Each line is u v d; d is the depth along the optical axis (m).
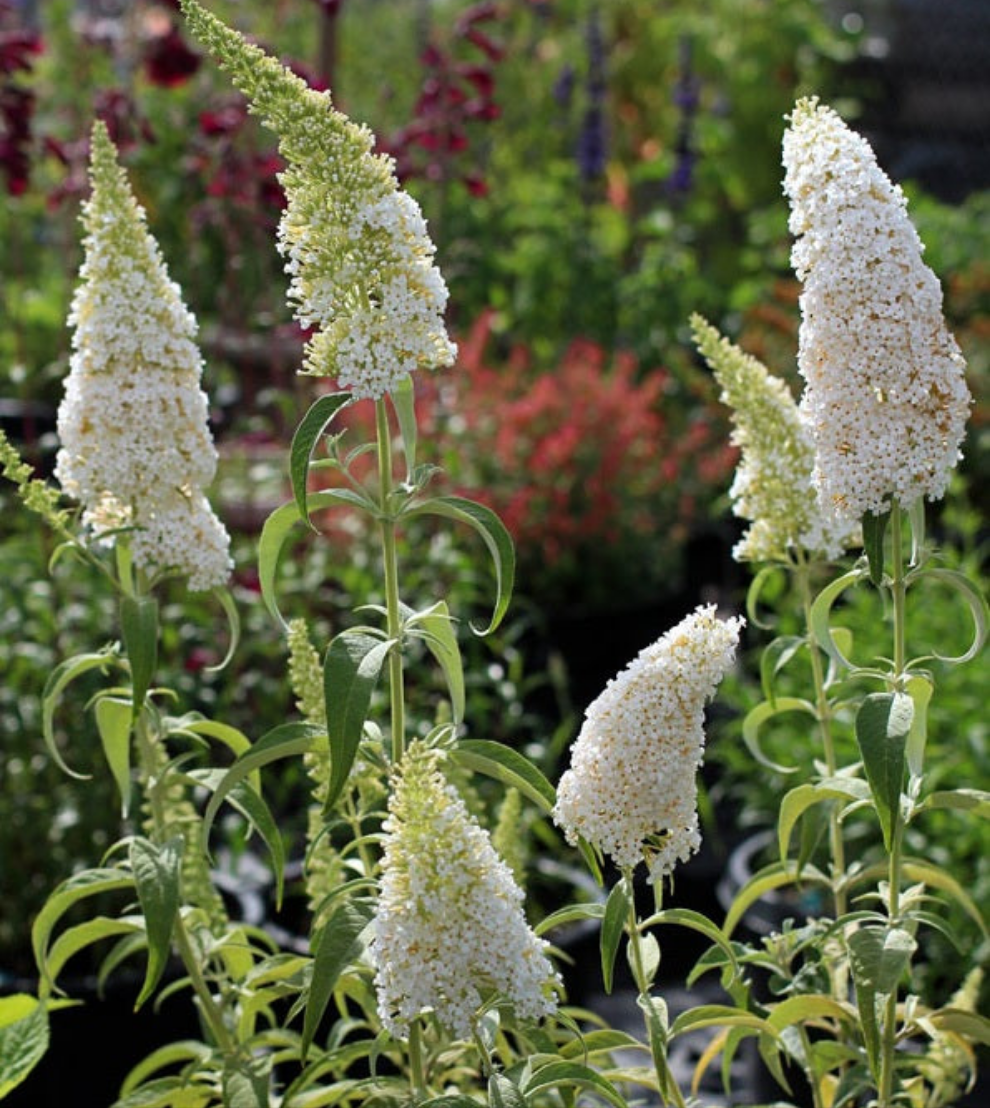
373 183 2.79
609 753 2.68
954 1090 3.66
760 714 3.65
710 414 10.03
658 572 8.65
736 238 15.49
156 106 10.98
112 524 3.37
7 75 7.05
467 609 6.90
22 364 6.78
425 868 2.50
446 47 10.25
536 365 10.89
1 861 5.39
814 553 3.54
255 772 3.33
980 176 15.70
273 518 2.96
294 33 11.51
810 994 3.43
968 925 5.02
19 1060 2.64
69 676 3.33
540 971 2.53
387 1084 2.99
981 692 5.77
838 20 16.94
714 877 6.66
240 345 8.18
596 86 12.55
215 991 4.62
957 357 2.92
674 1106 3.05
